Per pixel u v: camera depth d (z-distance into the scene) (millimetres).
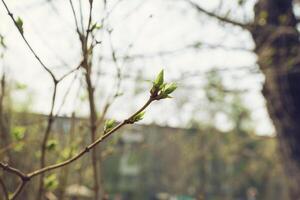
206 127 11305
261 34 6129
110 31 2686
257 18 6391
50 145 2861
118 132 4855
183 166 16953
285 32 6055
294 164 6348
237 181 24172
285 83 6309
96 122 3201
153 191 23234
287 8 6430
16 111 4879
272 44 6148
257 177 22875
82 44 2393
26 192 4105
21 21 1993
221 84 6324
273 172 16484
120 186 23969
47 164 3896
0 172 3652
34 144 4297
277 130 6512
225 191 25078
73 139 3572
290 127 6367
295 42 6195
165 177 20422
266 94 6527
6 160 3660
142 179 23344
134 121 1634
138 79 4664
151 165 20656
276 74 6199
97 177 3336
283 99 6352
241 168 20344
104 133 1738
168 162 18875
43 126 4352
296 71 6211
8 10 1941
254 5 6508
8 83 4613
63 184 3695
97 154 3680
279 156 6637
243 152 13508
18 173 1796
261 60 6055
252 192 12812
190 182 16391
